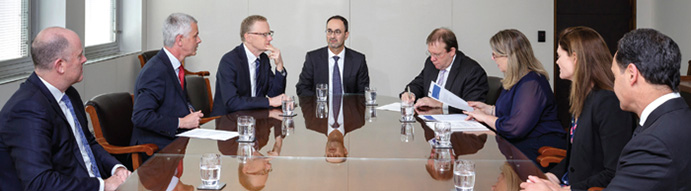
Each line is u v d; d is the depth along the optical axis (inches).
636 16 267.9
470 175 68.8
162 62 124.0
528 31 263.3
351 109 142.0
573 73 89.3
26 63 177.2
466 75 156.2
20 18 173.5
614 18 268.5
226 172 77.6
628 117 83.5
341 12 259.9
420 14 261.3
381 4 260.5
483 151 91.5
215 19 258.1
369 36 261.9
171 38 126.1
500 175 77.0
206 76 260.7
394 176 76.0
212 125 116.2
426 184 72.2
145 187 70.7
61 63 86.7
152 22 257.0
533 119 110.3
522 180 74.6
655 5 265.1
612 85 85.3
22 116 80.3
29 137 79.6
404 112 123.6
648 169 61.7
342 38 186.7
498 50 115.2
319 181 73.2
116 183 83.7
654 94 63.4
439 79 163.5
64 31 87.9
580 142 87.2
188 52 129.0
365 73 190.4
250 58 153.9
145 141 121.0
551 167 112.0
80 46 89.3
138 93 120.3
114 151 111.8
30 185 78.1
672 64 62.0
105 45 234.7
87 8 218.1
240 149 92.9
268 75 162.6
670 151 60.7
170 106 123.6
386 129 112.9
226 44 259.1
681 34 243.8
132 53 244.5
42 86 86.1
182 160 84.8
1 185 80.7
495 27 262.2
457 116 129.3
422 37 262.4
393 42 262.5
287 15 259.1
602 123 84.0
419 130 111.7
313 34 260.1
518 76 114.1
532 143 113.4
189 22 127.0
